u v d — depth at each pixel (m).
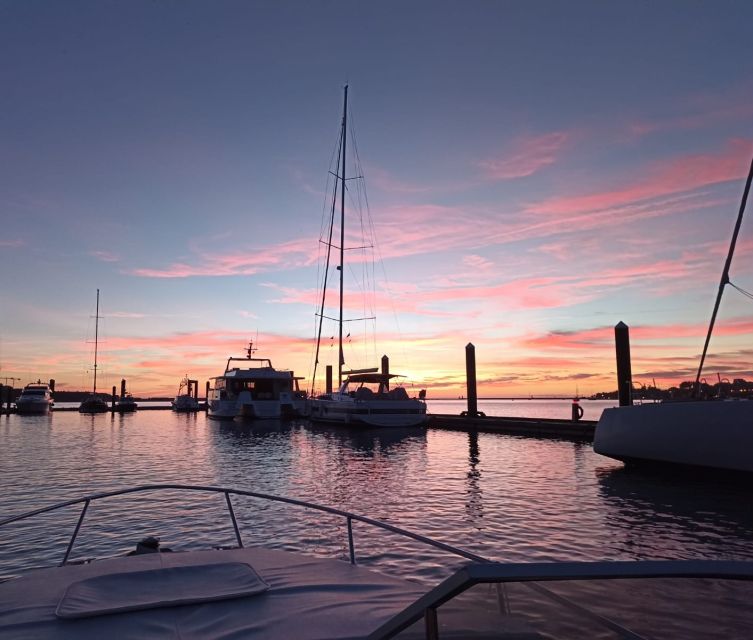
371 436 32.66
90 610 3.52
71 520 11.09
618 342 26.16
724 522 10.86
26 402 59.69
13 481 16.25
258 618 3.54
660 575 1.71
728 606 1.69
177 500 13.05
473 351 39.44
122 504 12.60
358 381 38.56
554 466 19.11
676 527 10.47
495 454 23.06
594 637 1.71
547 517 11.32
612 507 12.26
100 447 26.77
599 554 8.84
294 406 46.97
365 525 10.59
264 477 17.06
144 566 4.55
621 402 25.83
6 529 10.44
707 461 14.98
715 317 15.38
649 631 1.69
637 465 17.59
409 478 16.69
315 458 22.03
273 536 9.87
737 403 14.28
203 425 43.88
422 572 7.95
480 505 12.57
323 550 9.03
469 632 1.76
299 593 3.95
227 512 11.73
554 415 73.31
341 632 3.36
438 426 39.56
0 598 3.85
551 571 1.73
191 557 4.80
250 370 47.66
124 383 73.56
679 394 17.11
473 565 1.75
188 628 3.38
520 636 1.72
